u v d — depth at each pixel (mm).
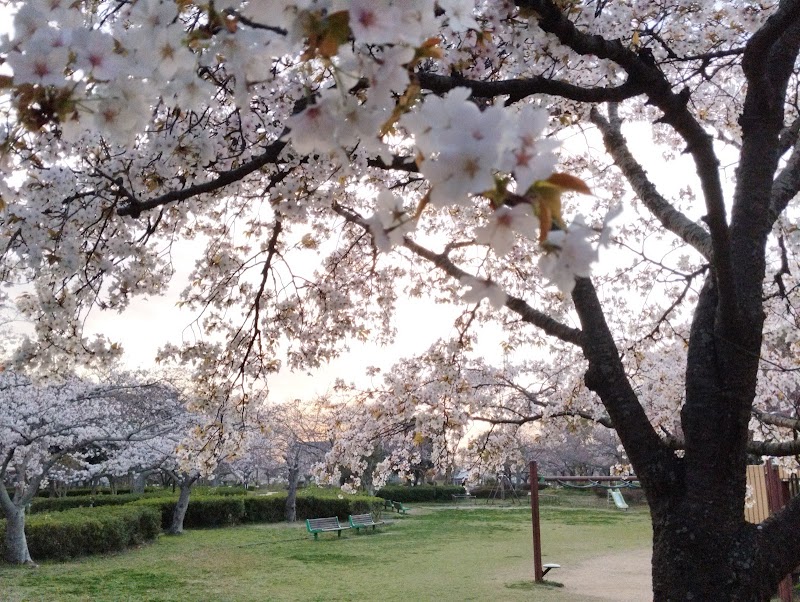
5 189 1942
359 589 9109
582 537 15695
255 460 24047
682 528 2463
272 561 11773
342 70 820
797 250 4621
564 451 30188
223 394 4562
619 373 2803
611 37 2594
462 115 675
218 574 10375
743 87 4672
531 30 2055
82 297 3221
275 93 2793
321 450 20125
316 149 835
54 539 11828
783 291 3934
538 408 6227
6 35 954
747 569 2373
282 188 3244
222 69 1906
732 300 2369
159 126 2838
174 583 9594
